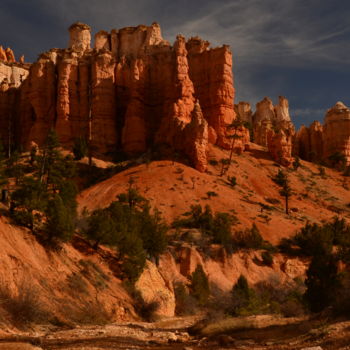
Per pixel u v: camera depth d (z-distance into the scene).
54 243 29.75
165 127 105.12
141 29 132.75
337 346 15.07
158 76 119.56
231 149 108.62
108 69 115.44
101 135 110.12
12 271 23.56
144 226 46.56
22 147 107.38
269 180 103.62
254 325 23.53
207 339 21.19
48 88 114.94
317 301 27.17
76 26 136.50
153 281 38.12
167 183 86.81
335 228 74.06
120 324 26.59
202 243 65.31
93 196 82.88
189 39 129.50
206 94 118.50
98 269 31.88
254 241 69.31
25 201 28.95
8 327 19.47
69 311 24.84
